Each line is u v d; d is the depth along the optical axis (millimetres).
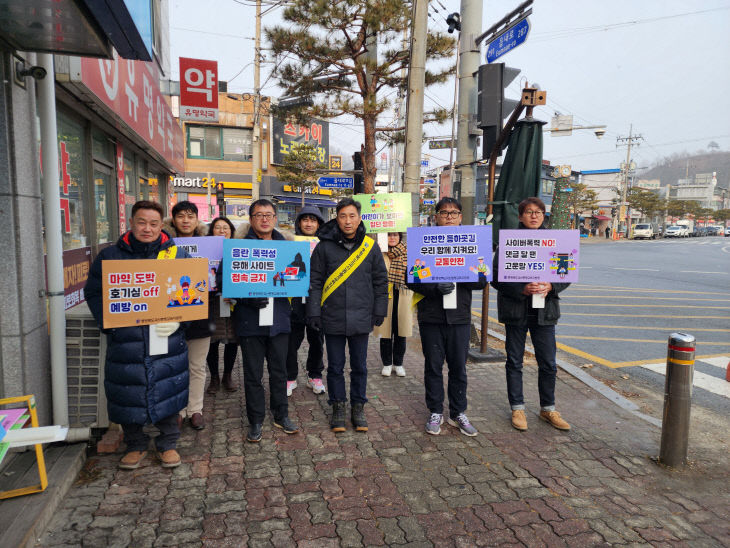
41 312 3115
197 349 3652
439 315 3600
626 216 60719
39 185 3123
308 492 2832
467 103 6387
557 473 3119
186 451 3307
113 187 6566
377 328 4961
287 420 3643
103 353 3207
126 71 5211
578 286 12859
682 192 117938
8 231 2828
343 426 3650
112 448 3227
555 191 5035
